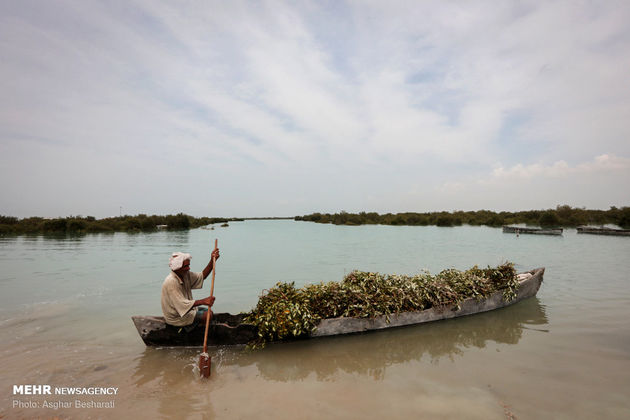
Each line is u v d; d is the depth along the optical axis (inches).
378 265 586.6
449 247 900.6
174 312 208.2
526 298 340.8
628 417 140.0
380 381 175.2
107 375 180.5
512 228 1497.3
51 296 355.6
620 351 212.1
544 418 139.6
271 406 149.7
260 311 231.5
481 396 158.4
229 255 737.6
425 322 270.2
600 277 457.7
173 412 144.1
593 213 2062.0
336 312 243.3
